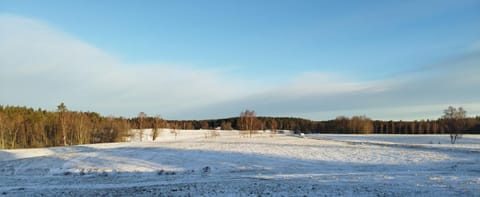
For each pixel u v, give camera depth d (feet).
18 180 74.49
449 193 46.96
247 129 354.95
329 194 47.88
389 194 47.16
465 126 277.44
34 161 112.78
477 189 49.55
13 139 242.58
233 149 145.18
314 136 322.55
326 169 88.48
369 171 81.10
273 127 433.89
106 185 63.72
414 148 149.89
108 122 326.24
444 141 249.34
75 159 115.65
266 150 140.77
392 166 92.68
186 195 49.39
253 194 48.85
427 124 446.60
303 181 60.23
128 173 87.61
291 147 156.97
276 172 84.12
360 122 447.01
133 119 392.06
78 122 275.18
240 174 80.84
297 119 536.83
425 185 53.47
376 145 174.40
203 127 503.61
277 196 47.34
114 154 129.29
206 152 132.98
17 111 312.50
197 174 83.20
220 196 48.03
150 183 65.21
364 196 46.32
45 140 261.24
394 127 472.03
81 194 52.49
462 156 113.09
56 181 72.54
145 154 128.67
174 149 147.02
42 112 338.13
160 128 339.98
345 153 129.29
